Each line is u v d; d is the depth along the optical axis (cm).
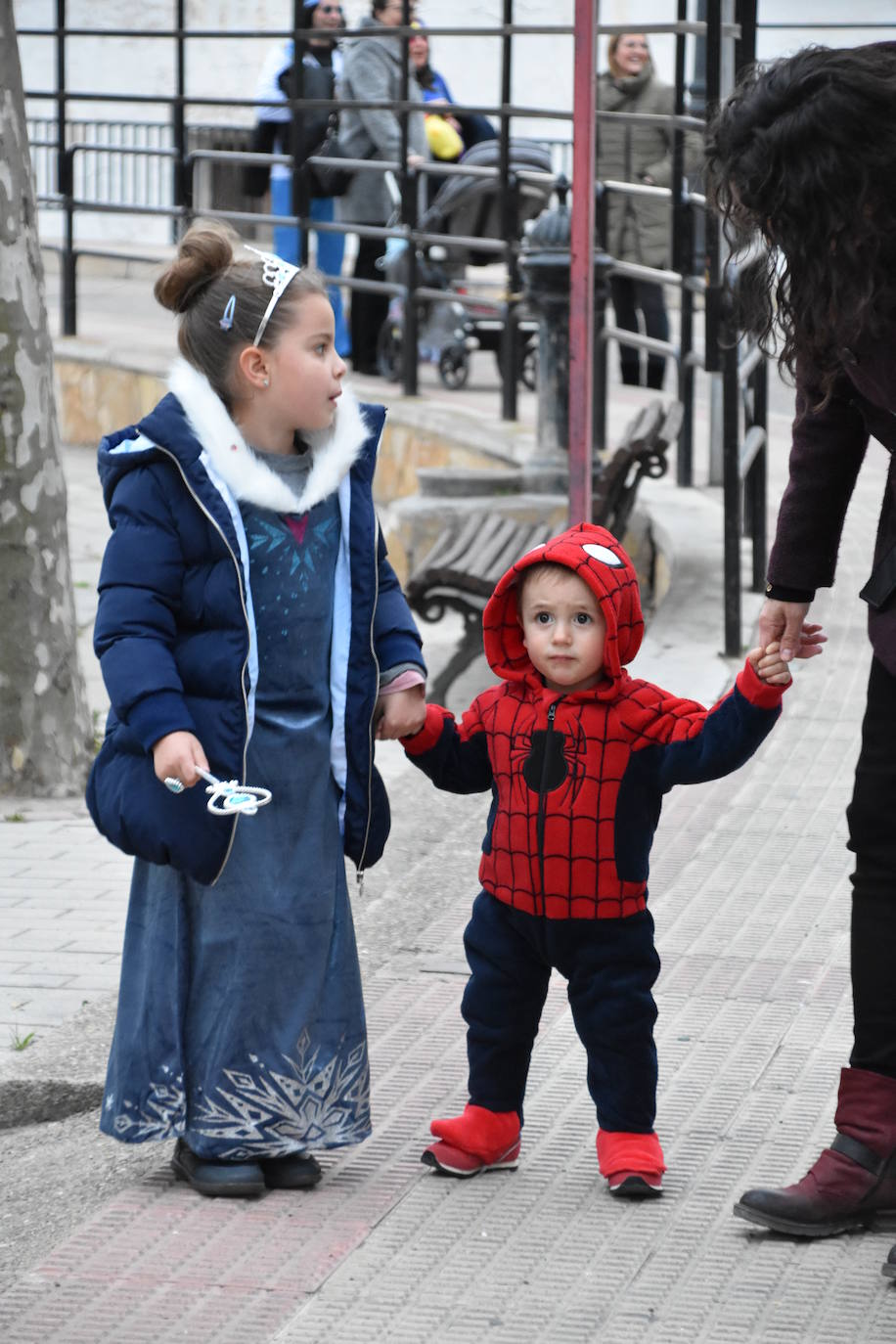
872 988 340
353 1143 373
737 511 776
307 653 358
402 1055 430
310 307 350
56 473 675
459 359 1457
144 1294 323
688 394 1129
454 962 491
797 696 752
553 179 1259
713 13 739
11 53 647
